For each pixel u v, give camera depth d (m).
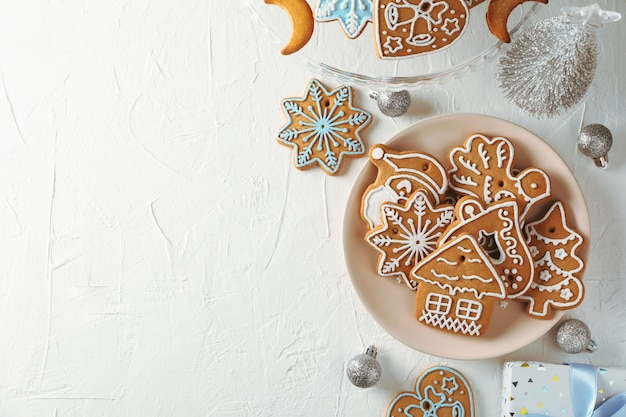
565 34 0.70
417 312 0.82
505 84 0.76
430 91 0.86
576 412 0.82
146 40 0.86
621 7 0.85
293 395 0.87
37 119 0.87
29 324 0.87
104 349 0.87
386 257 0.82
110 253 0.87
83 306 0.87
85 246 0.87
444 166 0.84
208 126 0.87
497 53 0.77
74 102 0.87
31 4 0.86
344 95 0.86
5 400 0.87
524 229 0.83
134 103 0.87
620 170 0.86
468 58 0.83
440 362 0.87
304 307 0.87
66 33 0.86
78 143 0.87
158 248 0.87
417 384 0.86
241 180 0.87
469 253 0.80
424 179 0.82
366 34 0.84
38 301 0.87
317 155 0.86
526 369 0.83
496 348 0.83
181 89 0.87
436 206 0.82
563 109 0.76
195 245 0.87
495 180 0.82
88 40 0.87
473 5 0.67
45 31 0.86
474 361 0.86
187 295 0.87
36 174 0.87
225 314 0.87
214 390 0.87
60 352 0.87
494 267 0.80
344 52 0.84
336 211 0.87
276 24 0.82
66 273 0.87
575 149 0.86
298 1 0.67
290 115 0.86
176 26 0.86
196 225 0.87
